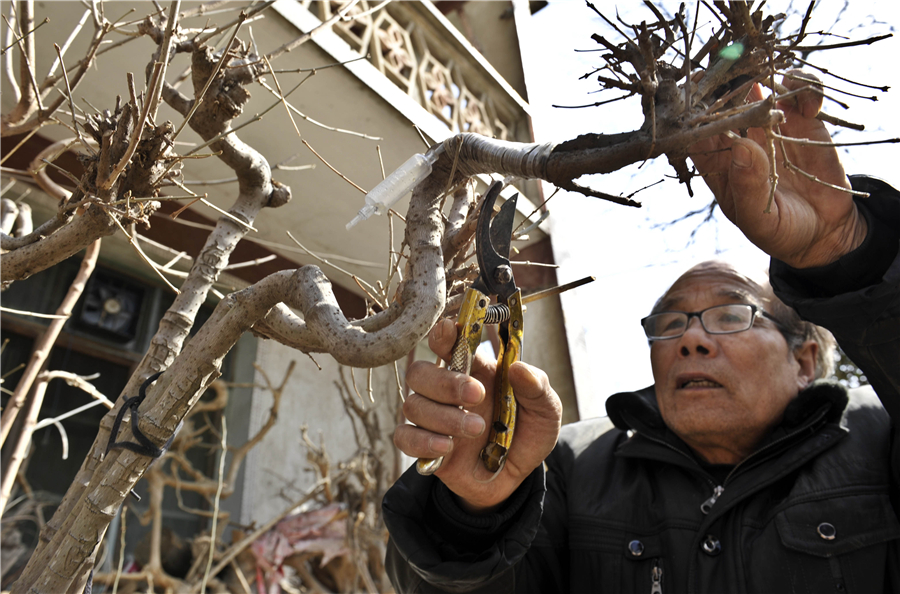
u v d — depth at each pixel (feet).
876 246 3.14
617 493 4.75
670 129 1.81
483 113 13.73
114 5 8.21
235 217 3.41
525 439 2.84
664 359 4.79
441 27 13.12
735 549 4.06
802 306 3.30
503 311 2.50
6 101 9.00
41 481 10.84
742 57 1.94
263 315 2.62
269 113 10.03
